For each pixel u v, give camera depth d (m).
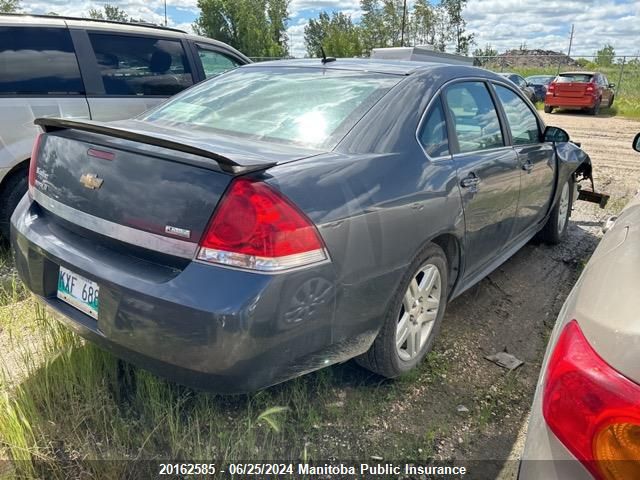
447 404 2.62
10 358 2.74
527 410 2.62
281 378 1.99
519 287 4.08
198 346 1.82
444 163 2.76
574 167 4.81
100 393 2.40
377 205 2.22
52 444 2.18
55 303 2.35
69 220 2.30
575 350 1.22
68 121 2.29
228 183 1.86
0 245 4.37
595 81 19.00
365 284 2.19
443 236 2.85
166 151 2.01
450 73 3.13
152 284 1.90
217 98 3.01
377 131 2.47
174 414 2.35
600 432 1.10
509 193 3.48
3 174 4.20
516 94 3.97
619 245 1.64
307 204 1.94
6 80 4.28
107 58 4.95
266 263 1.82
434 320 2.88
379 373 2.62
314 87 2.86
